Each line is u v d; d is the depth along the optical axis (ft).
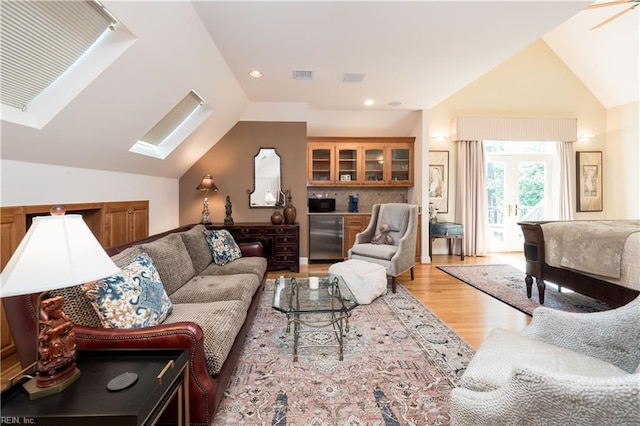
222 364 5.04
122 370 3.77
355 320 8.95
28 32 5.02
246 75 11.27
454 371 6.36
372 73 11.14
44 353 3.35
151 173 12.25
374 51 9.39
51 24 5.17
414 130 17.63
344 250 16.74
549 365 3.82
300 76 11.40
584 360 3.95
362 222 16.78
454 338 7.82
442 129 18.78
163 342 4.31
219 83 10.72
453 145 18.92
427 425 4.87
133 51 6.42
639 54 15.93
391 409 5.23
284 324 8.70
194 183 15.14
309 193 18.85
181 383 4.23
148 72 7.31
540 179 19.93
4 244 6.32
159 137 11.25
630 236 7.97
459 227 17.39
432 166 18.78
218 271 9.46
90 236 3.69
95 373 3.71
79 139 7.40
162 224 13.39
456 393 3.74
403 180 18.04
